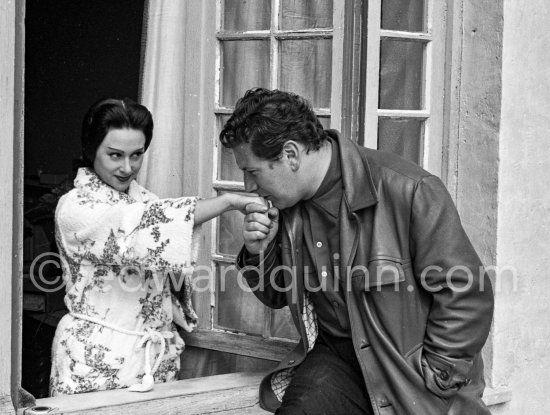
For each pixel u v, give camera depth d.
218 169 3.08
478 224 3.16
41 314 4.26
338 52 2.90
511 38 3.07
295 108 2.27
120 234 2.54
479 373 2.41
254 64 3.04
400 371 2.32
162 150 3.09
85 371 2.64
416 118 3.11
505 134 3.10
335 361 2.46
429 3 3.11
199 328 3.11
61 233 2.64
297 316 2.49
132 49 5.16
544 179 3.26
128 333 2.70
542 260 3.29
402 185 2.29
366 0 2.90
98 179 2.71
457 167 3.19
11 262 2.25
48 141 5.48
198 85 3.07
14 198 2.27
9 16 2.20
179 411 2.60
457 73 3.16
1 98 2.20
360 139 2.93
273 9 2.98
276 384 2.61
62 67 5.42
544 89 3.21
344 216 2.33
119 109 2.63
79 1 5.34
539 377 3.35
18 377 2.34
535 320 3.30
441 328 2.27
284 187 2.31
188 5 3.08
